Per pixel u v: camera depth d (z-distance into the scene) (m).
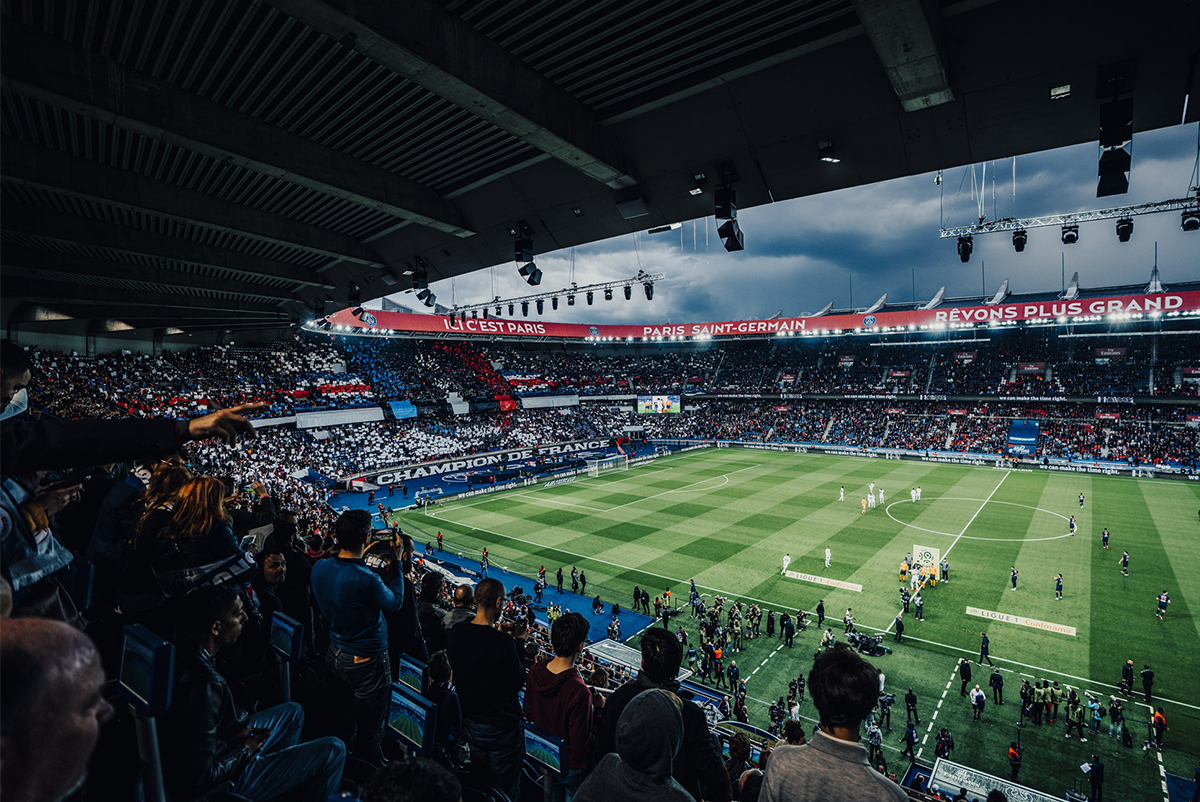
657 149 12.28
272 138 11.70
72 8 8.41
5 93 10.34
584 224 15.31
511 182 14.52
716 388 94.81
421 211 14.83
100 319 42.69
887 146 11.19
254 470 46.47
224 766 3.32
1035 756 18.05
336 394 64.19
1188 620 25.70
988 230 27.06
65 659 1.17
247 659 4.87
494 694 4.64
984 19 8.88
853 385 85.56
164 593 4.54
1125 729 18.33
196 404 47.78
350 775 4.70
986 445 68.56
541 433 80.25
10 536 2.90
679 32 9.49
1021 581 30.53
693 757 3.88
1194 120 9.78
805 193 12.80
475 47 9.19
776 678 22.84
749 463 69.06
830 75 10.22
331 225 18.00
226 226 15.78
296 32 9.07
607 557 36.47
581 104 11.31
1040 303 64.75
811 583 31.34
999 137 10.68
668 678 4.09
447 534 41.69
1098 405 68.44
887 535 38.72
